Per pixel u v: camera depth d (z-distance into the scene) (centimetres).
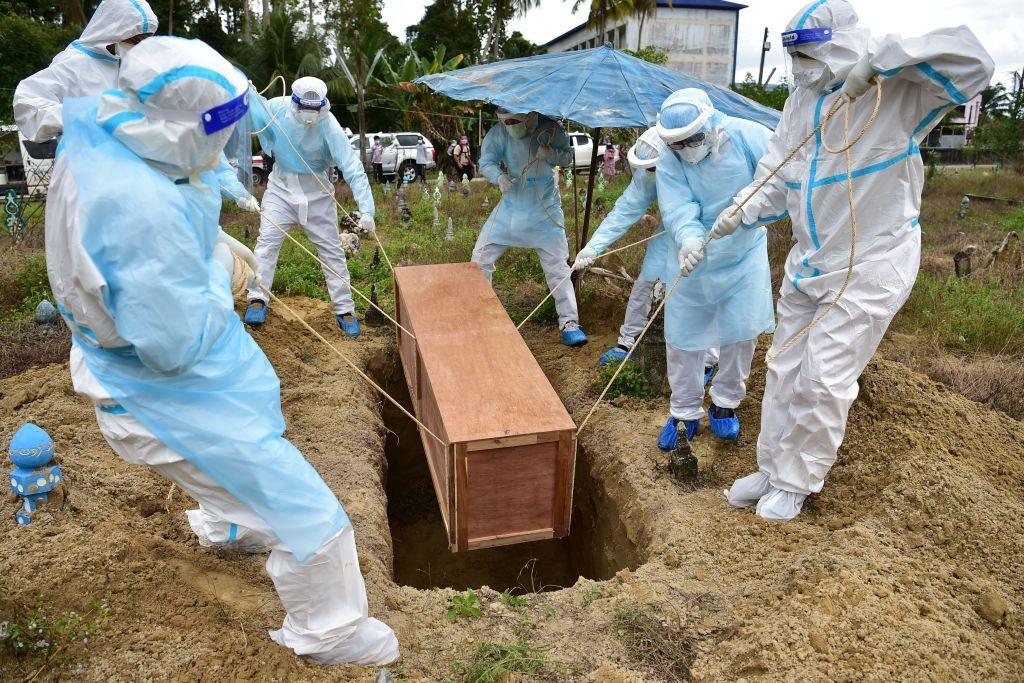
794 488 409
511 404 407
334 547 289
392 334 726
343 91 2636
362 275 908
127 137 239
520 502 399
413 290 581
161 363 246
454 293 575
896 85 337
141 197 235
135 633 311
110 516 371
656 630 347
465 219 1321
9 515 354
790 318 408
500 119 657
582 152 2323
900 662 301
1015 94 2566
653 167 524
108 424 279
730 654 324
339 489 471
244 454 274
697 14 3625
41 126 467
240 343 284
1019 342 697
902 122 342
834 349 374
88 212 230
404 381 711
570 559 609
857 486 434
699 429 544
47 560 323
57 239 244
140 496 402
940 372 613
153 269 235
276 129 639
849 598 333
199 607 332
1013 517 400
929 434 467
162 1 2725
